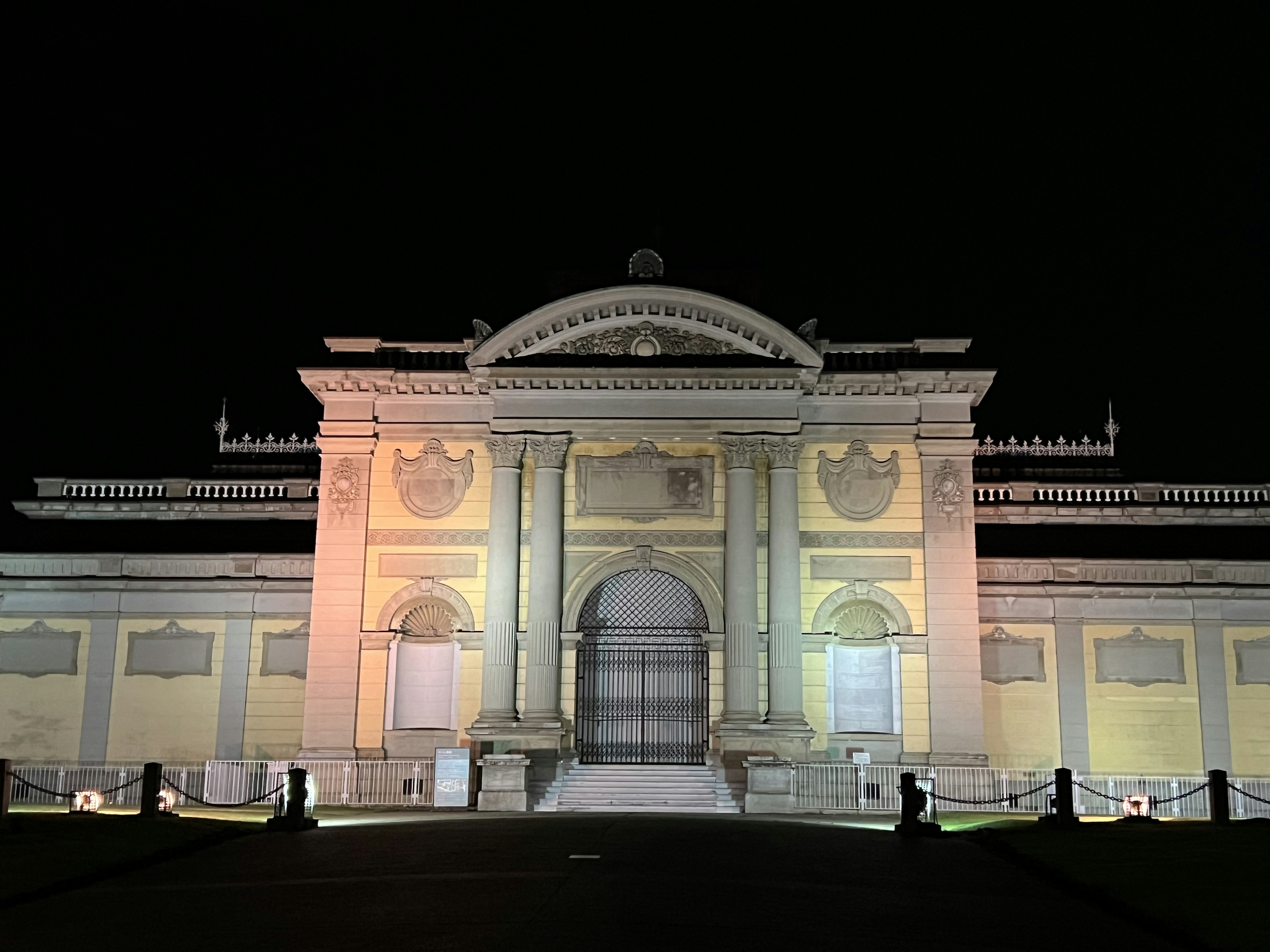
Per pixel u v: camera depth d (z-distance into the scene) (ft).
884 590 159.22
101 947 58.39
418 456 163.22
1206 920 64.44
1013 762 163.94
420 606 161.89
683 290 159.02
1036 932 64.23
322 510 161.89
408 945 57.36
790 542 156.25
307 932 60.85
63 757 166.71
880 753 155.63
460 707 157.17
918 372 161.48
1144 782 154.40
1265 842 93.04
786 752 150.20
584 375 158.30
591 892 69.26
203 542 183.42
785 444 158.30
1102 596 167.84
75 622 170.30
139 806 143.74
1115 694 165.48
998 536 183.52
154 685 168.35
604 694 161.58
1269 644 165.78
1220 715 164.45
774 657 153.69
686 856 83.71
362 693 158.10
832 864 83.51
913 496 161.38
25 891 71.82
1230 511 192.24
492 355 160.76
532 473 160.35
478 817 117.60
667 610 164.76
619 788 144.97
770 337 159.02
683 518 159.74
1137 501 196.03
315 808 138.00
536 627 154.61
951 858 88.69
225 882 77.15
